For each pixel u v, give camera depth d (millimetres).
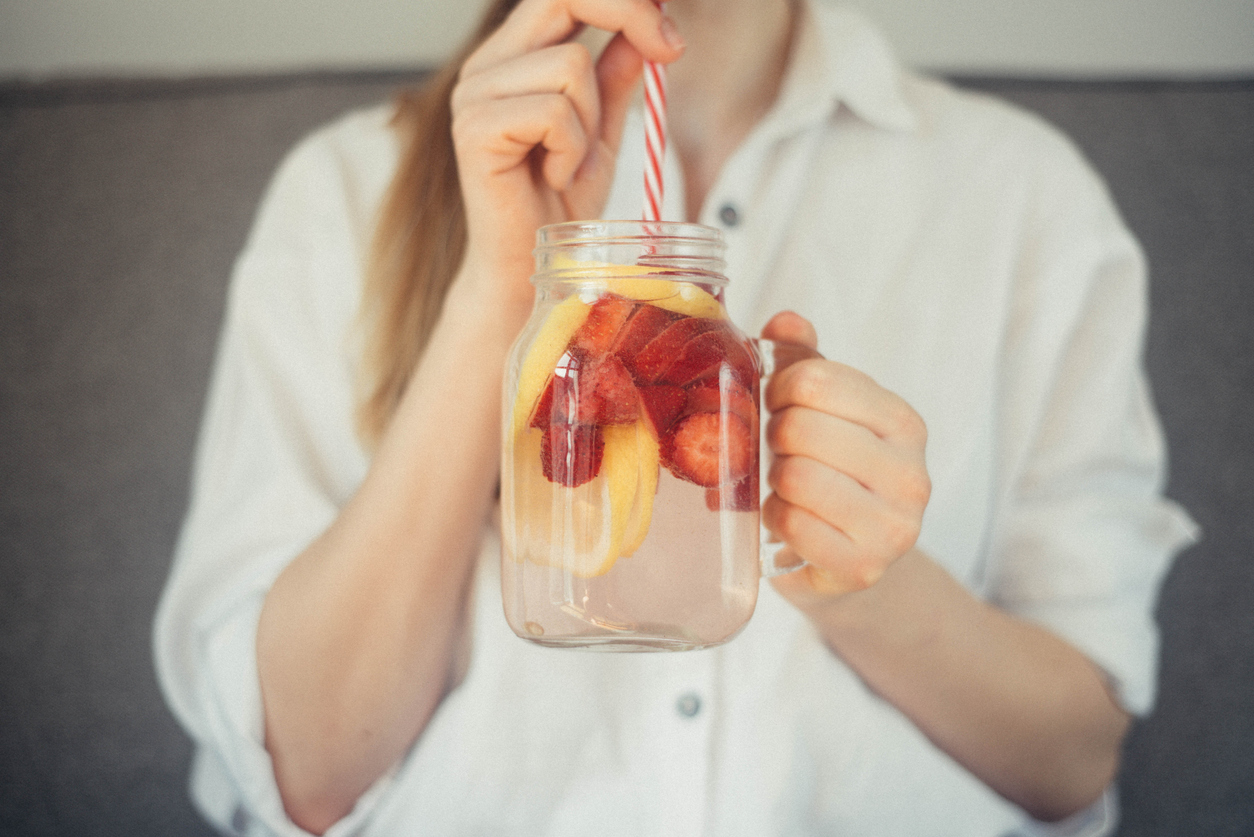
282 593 808
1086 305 1014
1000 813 929
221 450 970
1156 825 1278
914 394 947
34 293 1309
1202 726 1284
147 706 1288
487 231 661
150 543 1299
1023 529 983
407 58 1453
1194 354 1312
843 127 994
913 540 554
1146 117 1332
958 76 1364
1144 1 1445
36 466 1299
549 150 625
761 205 956
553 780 889
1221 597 1294
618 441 478
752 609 518
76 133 1323
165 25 1445
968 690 818
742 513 502
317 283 990
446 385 731
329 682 797
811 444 547
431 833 891
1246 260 1318
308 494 909
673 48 580
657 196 584
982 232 984
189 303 1313
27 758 1282
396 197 893
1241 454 1303
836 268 962
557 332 492
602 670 893
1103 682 917
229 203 1320
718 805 872
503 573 531
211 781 957
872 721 880
